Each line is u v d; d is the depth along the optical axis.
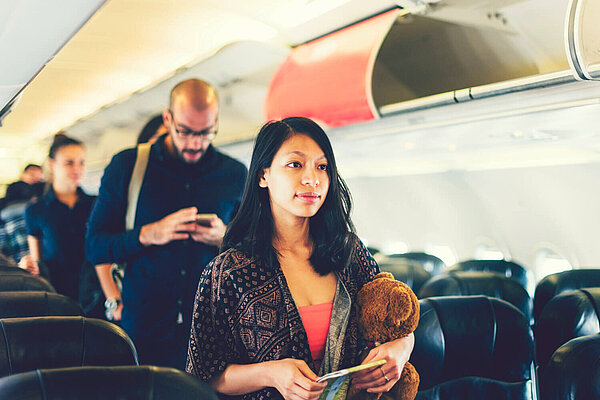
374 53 3.38
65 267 4.18
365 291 1.46
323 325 1.46
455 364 2.16
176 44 4.62
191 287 2.79
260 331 1.42
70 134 9.16
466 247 7.17
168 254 2.73
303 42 4.22
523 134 3.86
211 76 5.17
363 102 3.64
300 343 1.41
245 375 1.39
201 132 2.70
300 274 1.50
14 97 3.09
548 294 3.48
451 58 3.24
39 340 2.01
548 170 5.46
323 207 1.50
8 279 3.19
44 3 1.58
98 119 7.70
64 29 1.87
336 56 3.74
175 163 2.82
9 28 1.81
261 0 3.46
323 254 1.51
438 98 3.42
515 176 5.88
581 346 1.76
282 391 1.33
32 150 10.70
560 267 5.95
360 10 3.46
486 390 2.19
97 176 9.48
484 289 3.64
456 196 6.84
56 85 6.22
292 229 1.50
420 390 2.10
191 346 1.47
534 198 5.85
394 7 3.34
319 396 1.32
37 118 8.54
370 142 4.58
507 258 6.62
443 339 2.13
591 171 5.07
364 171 7.97
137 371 1.39
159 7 3.75
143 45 4.67
